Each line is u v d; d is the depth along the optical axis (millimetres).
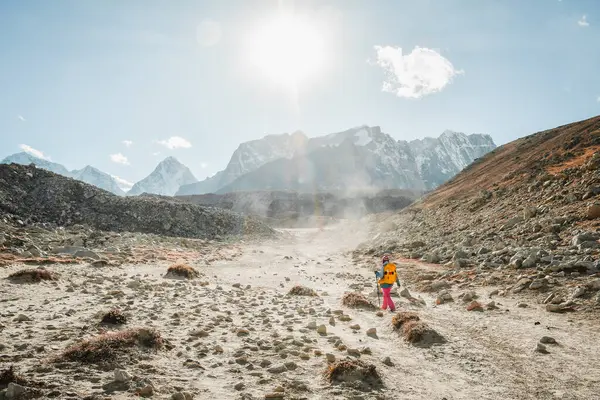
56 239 32531
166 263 27172
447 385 6957
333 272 26688
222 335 9617
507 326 10672
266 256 37625
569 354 8406
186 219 55719
